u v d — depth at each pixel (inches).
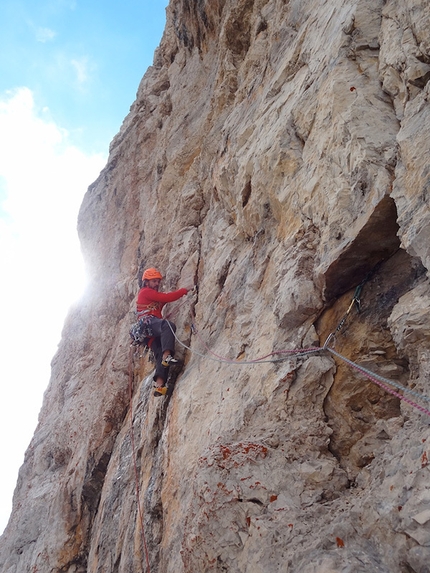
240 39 309.1
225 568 120.6
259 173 199.2
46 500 372.2
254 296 193.9
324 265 147.2
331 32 181.2
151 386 267.9
